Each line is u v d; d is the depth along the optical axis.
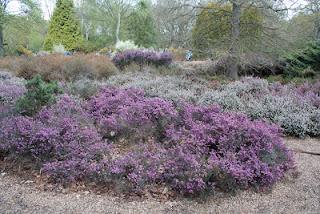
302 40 10.84
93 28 36.50
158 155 3.40
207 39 10.70
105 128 4.25
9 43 27.34
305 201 3.06
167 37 17.17
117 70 10.30
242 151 3.41
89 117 4.55
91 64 9.52
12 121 3.87
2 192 3.03
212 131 3.85
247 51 9.94
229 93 6.47
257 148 3.48
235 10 9.89
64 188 3.13
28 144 3.48
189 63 13.15
